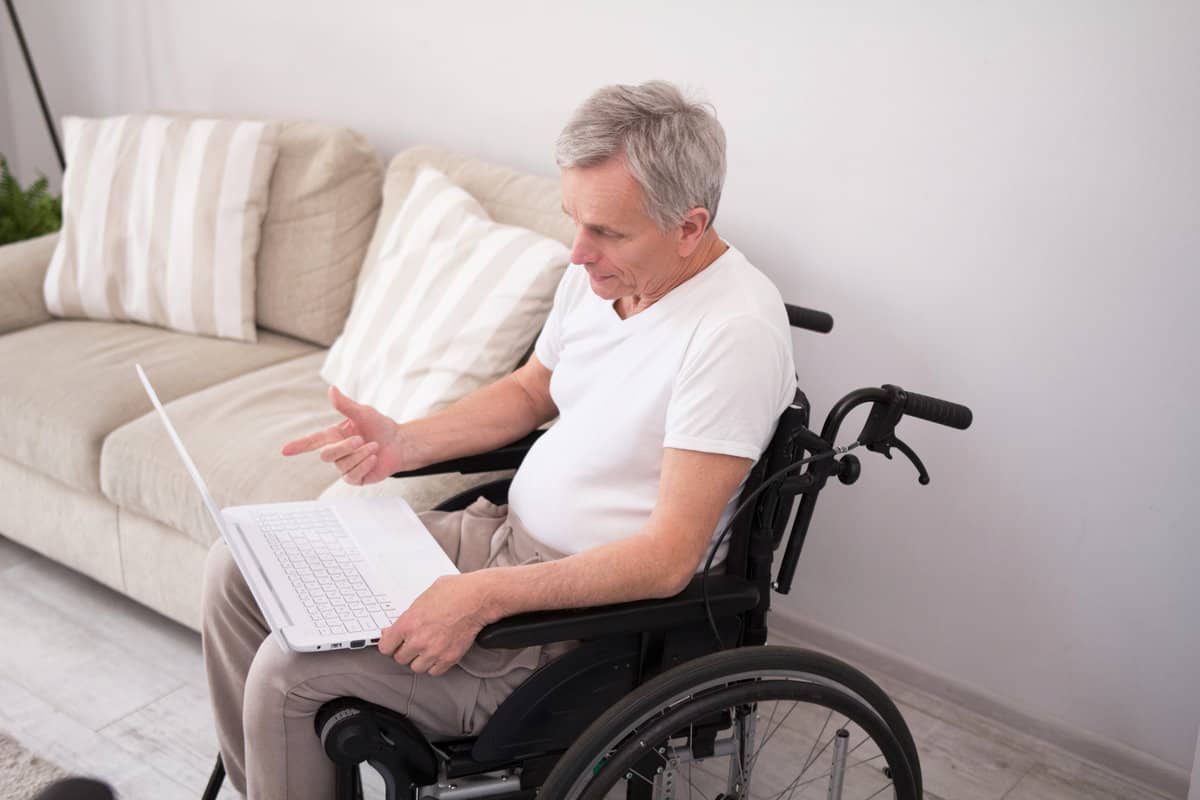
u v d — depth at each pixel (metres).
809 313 1.56
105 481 1.97
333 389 1.50
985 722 2.00
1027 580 1.92
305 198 2.31
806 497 1.35
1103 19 1.63
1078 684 1.91
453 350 1.84
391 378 1.90
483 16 2.28
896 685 2.09
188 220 2.30
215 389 2.09
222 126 2.34
